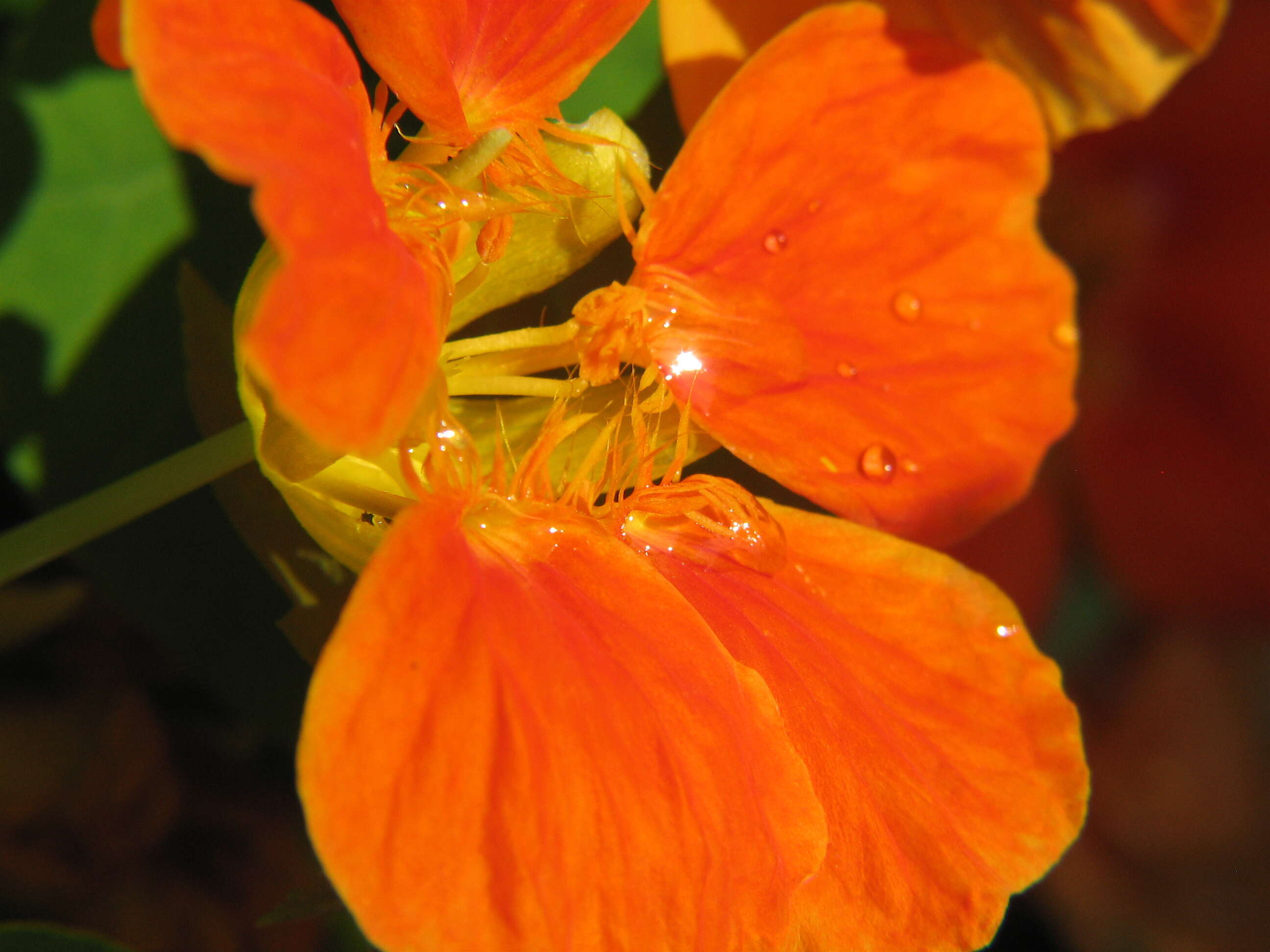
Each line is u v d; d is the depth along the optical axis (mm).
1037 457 131
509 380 124
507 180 123
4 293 131
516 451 126
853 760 121
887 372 129
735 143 124
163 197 134
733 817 111
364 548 119
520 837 105
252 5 104
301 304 99
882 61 125
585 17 120
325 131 104
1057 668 126
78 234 133
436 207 119
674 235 126
